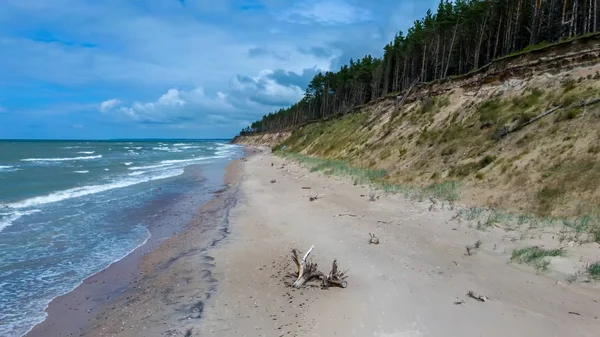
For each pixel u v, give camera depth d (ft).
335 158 110.73
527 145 51.93
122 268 32.19
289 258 33.50
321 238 38.75
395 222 42.73
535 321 20.98
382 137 95.14
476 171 54.44
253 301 25.05
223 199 64.80
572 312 21.66
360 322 21.66
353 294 25.39
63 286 28.43
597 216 35.24
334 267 27.43
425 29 157.58
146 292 27.25
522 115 57.16
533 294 24.14
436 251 32.91
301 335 20.53
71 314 24.07
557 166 44.70
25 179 85.97
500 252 31.71
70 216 51.01
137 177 96.94
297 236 40.09
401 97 111.04
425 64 155.33
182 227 46.24
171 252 36.42
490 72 76.18
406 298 24.45
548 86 59.98
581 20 113.29
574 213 37.29
